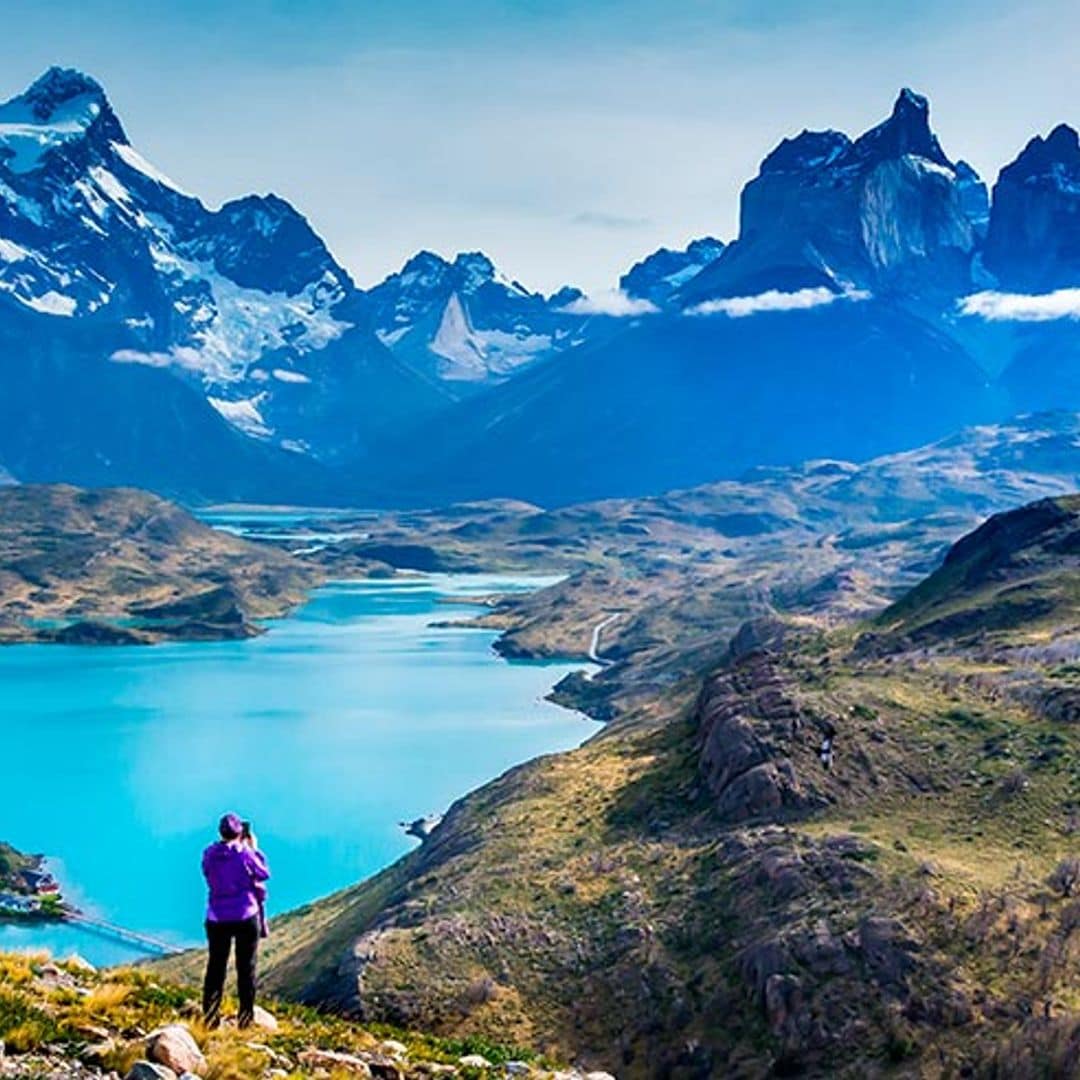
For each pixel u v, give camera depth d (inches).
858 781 4507.9
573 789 5408.5
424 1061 1312.7
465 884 4333.2
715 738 4960.6
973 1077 2817.4
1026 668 5570.9
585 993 3560.5
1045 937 3198.8
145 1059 1008.2
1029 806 4148.6
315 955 4441.4
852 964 3240.7
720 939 3607.3
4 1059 969.5
